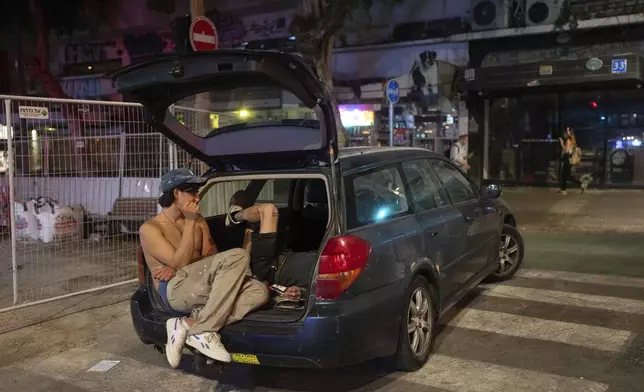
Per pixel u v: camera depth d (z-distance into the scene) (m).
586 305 5.55
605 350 4.42
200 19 7.39
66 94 23.83
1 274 7.65
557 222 10.52
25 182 9.30
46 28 23.44
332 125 3.71
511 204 12.90
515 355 4.41
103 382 4.27
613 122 15.04
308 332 3.48
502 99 16.28
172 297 3.97
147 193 9.16
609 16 14.27
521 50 15.83
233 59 3.45
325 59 11.84
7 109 5.73
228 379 4.24
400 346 3.97
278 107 17.17
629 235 9.25
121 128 8.25
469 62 16.50
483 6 15.79
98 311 5.97
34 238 9.23
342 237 3.61
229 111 16.92
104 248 8.72
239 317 3.71
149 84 3.84
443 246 4.63
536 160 16.06
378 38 17.58
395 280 3.87
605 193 14.15
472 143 16.62
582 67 13.88
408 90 17.33
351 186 3.91
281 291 4.18
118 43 22.70
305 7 11.65
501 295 5.99
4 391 4.16
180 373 4.40
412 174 4.73
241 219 4.63
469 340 4.76
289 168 4.08
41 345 5.06
